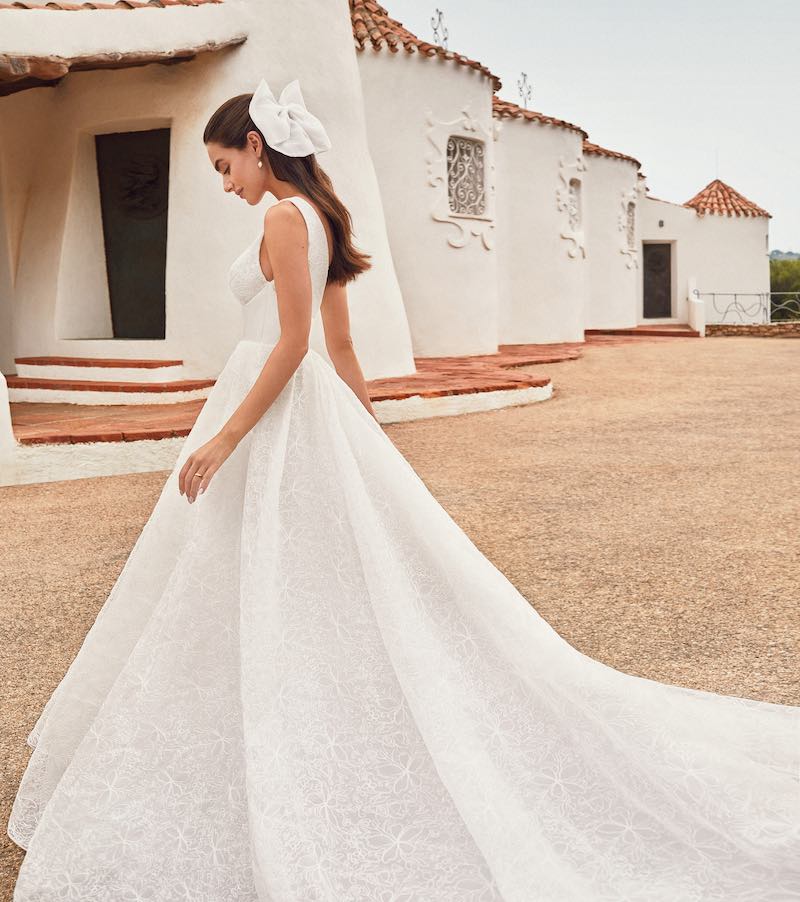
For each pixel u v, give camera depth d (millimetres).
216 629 2104
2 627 3889
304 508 2131
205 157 10250
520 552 4672
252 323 2285
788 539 4750
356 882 1868
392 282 11680
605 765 2105
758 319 29297
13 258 11422
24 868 1998
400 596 2062
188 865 1989
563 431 8562
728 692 2969
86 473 7160
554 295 20141
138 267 11281
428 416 9539
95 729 2070
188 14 9672
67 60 8969
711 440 7918
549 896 1829
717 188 30406
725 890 1917
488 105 15453
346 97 11047
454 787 1895
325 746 1973
